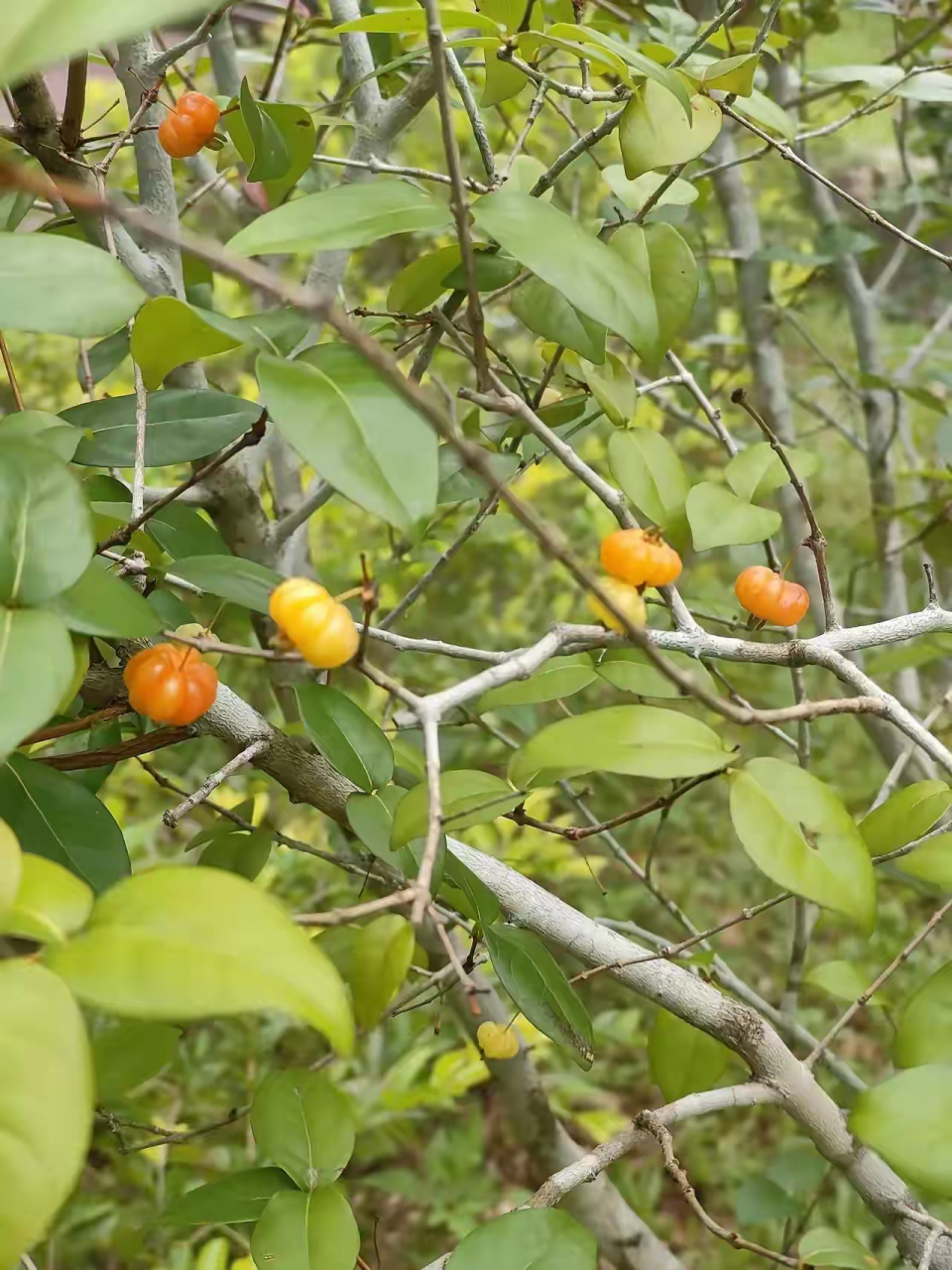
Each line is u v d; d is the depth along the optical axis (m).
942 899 0.86
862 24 1.09
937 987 0.43
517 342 1.21
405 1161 1.19
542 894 0.49
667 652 0.52
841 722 1.32
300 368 0.38
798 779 0.41
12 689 0.34
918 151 1.18
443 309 0.50
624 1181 1.10
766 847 0.40
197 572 0.42
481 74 0.88
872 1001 0.61
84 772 0.54
